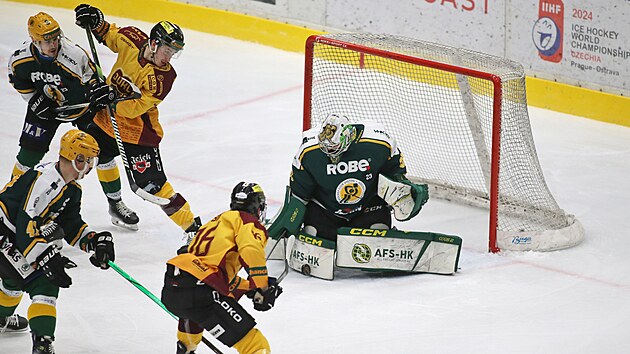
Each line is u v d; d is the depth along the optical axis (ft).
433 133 87.20
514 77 77.20
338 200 70.95
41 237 55.57
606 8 103.04
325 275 71.15
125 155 73.36
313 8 125.18
